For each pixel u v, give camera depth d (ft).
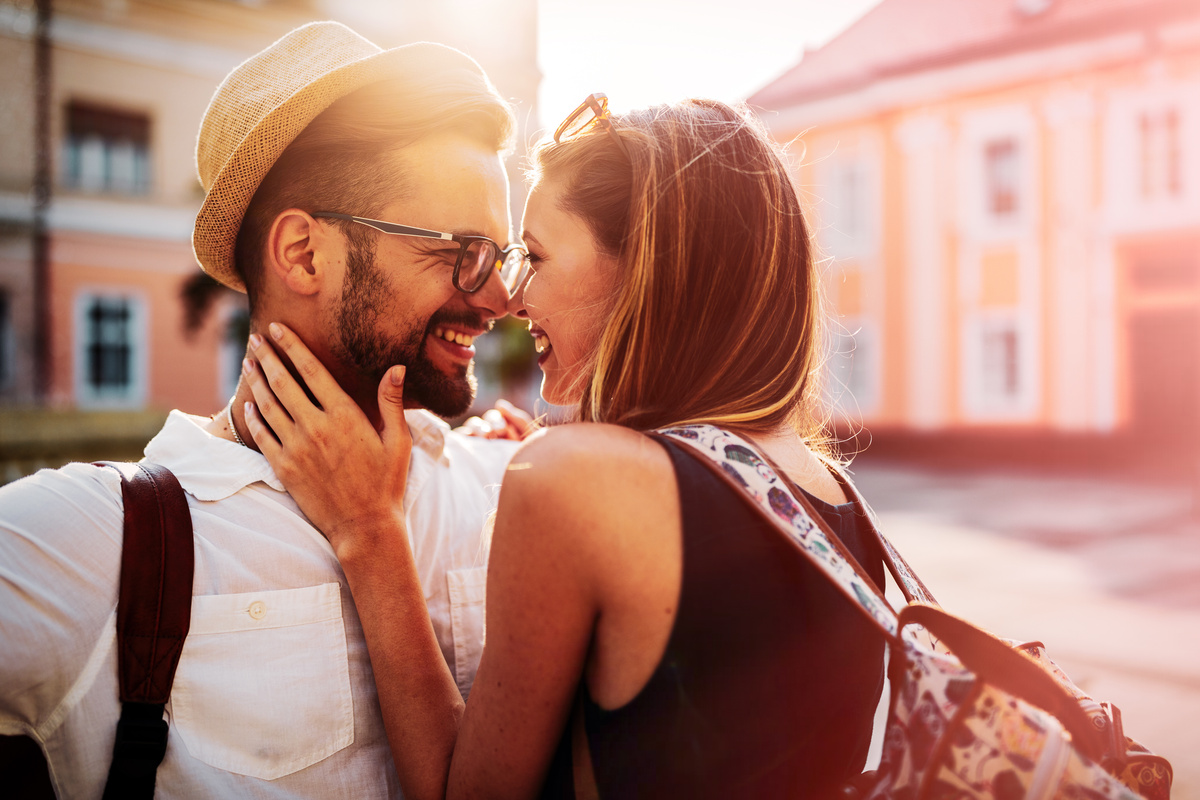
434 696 3.26
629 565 2.46
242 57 52.54
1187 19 43.78
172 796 3.13
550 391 3.65
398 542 3.43
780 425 3.06
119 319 51.88
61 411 42.70
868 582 2.68
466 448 4.71
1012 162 50.31
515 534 2.57
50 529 3.06
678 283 2.89
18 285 49.34
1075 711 2.35
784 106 58.95
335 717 3.43
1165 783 2.84
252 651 3.32
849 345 56.65
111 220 50.93
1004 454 50.37
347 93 3.59
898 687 2.47
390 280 3.65
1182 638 14.75
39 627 2.97
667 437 2.64
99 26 49.19
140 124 51.21
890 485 40.22
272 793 3.27
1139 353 46.98
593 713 2.62
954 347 52.47
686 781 2.47
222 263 3.98
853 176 56.44
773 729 2.53
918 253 53.57
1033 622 15.84
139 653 3.10
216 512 3.45
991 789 2.21
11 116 48.16
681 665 2.46
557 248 3.19
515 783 2.71
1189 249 44.83
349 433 3.41
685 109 3.13
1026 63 48.91
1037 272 49.26
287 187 3.68
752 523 2.55
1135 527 27.07
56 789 3.07
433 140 3.67
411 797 3.14
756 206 2.98
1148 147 45.80
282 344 3.52
